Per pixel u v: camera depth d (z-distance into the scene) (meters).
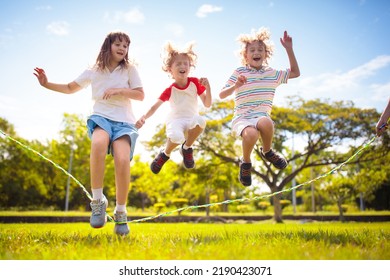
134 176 38.81
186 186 34.28
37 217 18.25
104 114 4.13
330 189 22.50
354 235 4.15
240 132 4.59
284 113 22.27
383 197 33.22
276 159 4.85
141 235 4.37
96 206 3.89
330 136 22.19
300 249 2.82
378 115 21.81
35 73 4.14
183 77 4.77
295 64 4.84
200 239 3.60
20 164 30.45
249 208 41.66
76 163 31.08
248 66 4.96
